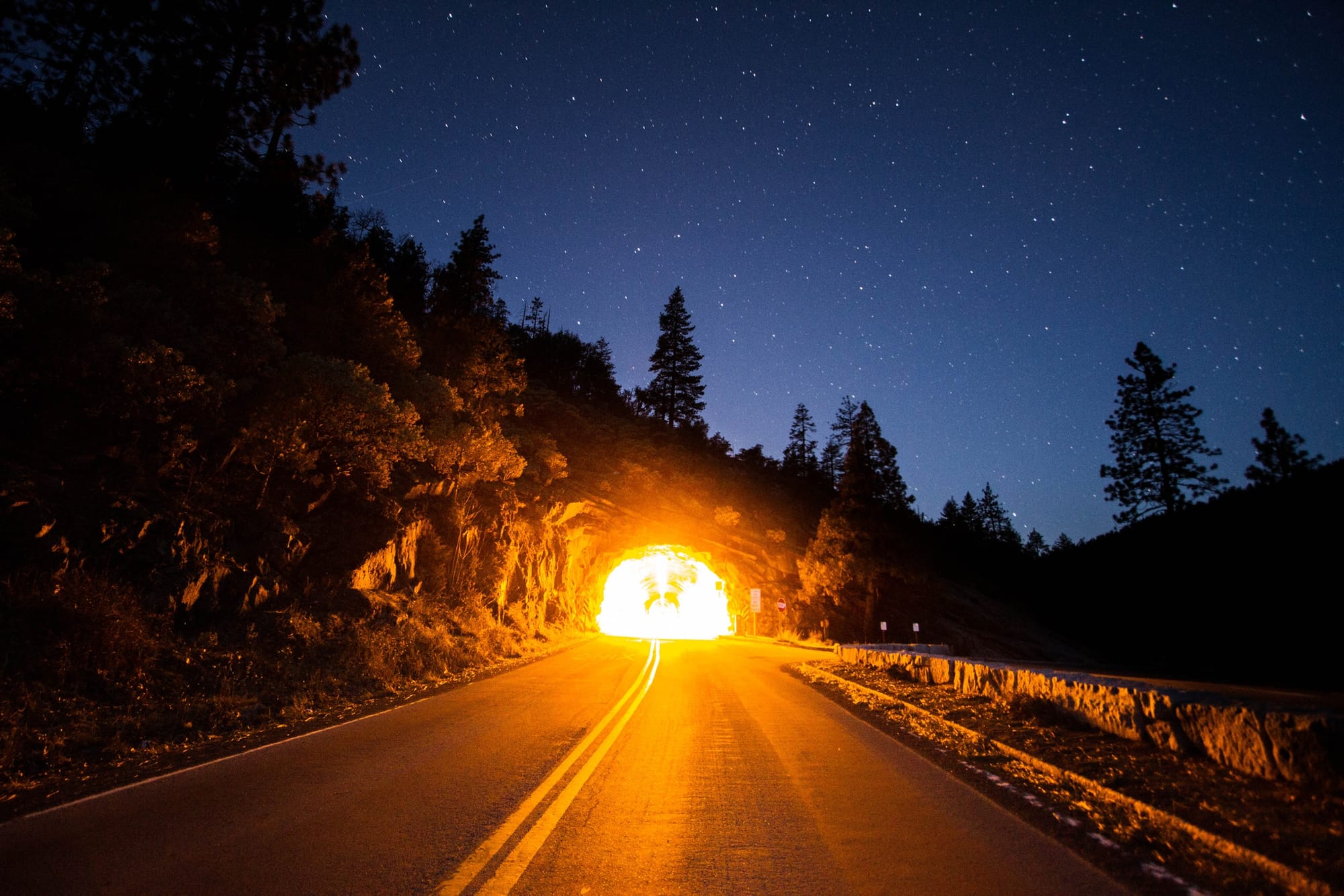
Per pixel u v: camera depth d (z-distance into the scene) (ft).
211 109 66.39
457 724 33.81
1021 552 310.65
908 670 56.70
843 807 20.06
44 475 38.55
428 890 13.88
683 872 14.93
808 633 157.69
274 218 84.58
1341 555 130.72
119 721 29.96
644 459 192.75
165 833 17.30
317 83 72.23
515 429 137.69
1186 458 155.02
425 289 153.89
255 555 50.85
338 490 66.54
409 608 64.69
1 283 36.35
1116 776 21.99
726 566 167.94
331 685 42.91
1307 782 19.02
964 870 14.98
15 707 28.17
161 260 50.78
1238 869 14.67
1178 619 164.25
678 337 275.18
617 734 31.42
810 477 320.70
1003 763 25.62
